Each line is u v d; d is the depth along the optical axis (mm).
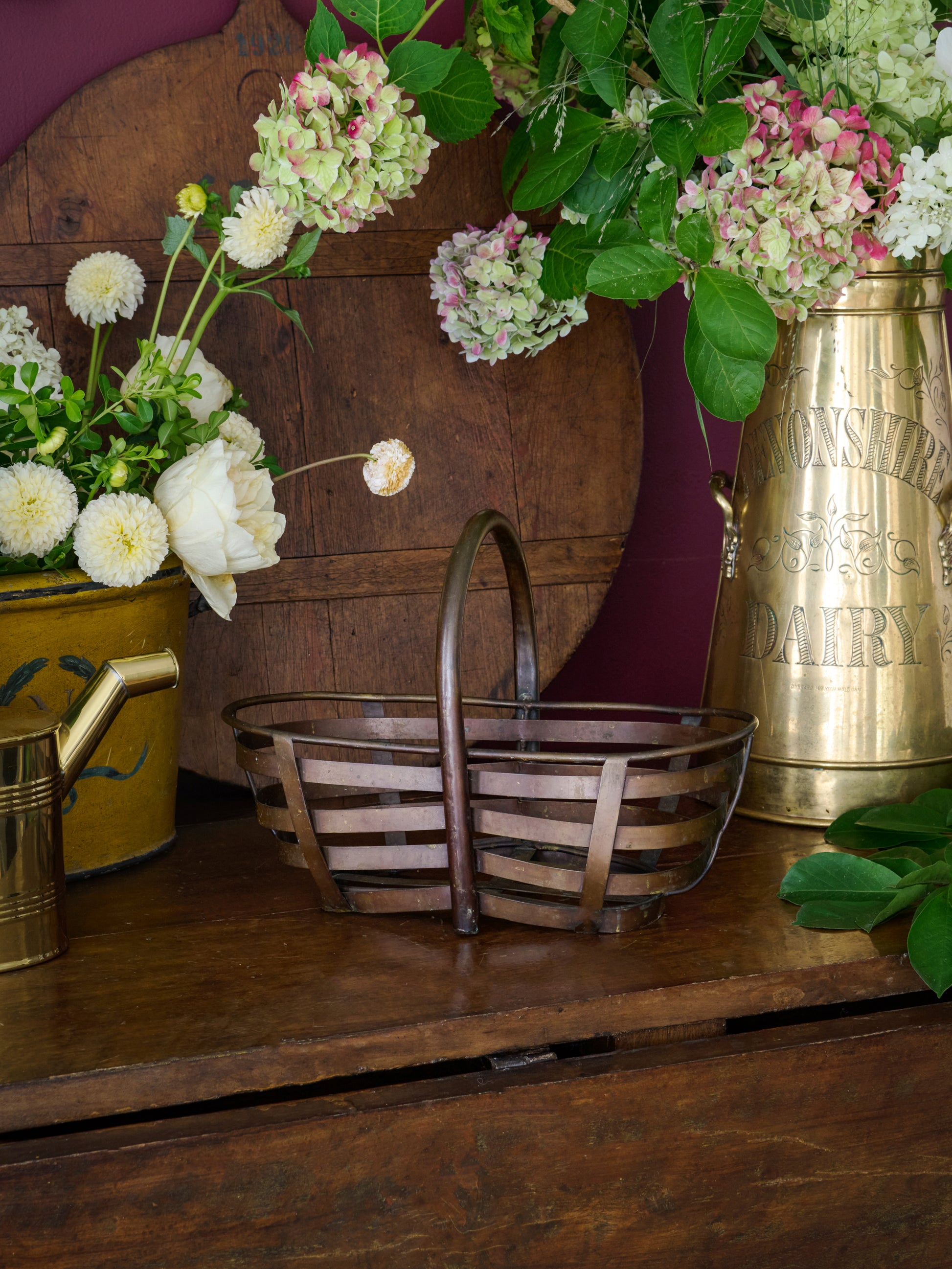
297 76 812
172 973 747
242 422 921
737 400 831
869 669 961
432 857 790
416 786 776
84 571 794
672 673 1283
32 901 751
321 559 1089
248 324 1053
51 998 713
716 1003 729
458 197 1092
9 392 777
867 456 958
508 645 1146
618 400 1154
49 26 996
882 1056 739
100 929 820
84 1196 600
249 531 830
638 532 1251
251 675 1081
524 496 1138
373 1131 646
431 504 1115
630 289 827
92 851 909
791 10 863
